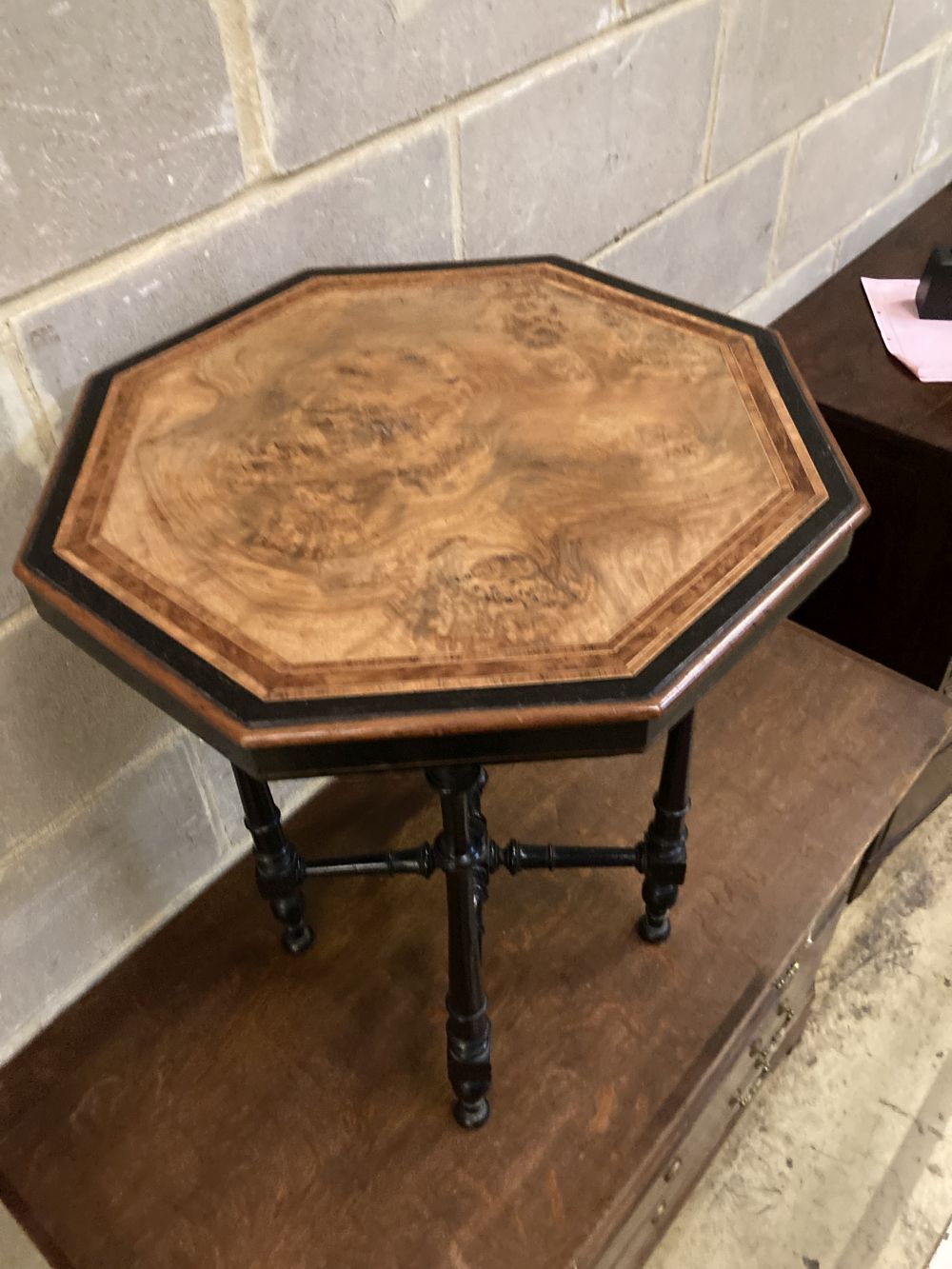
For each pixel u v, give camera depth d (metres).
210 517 0.53
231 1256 0.69
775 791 0.95
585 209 1.00
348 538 0.51
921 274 1.33
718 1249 0.99
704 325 0.67
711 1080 0.80
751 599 0.47
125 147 0.62
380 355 0.65
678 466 0.55
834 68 1.21
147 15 0.60
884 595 1.17
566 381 0.62
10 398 0.64
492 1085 0.76
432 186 0.84
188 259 0.70
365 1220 0.70
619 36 0.91
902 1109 1.09
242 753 0.43
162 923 0.94
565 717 0.43
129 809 0.85
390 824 0.96
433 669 0.44
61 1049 0.80
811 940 0.92
